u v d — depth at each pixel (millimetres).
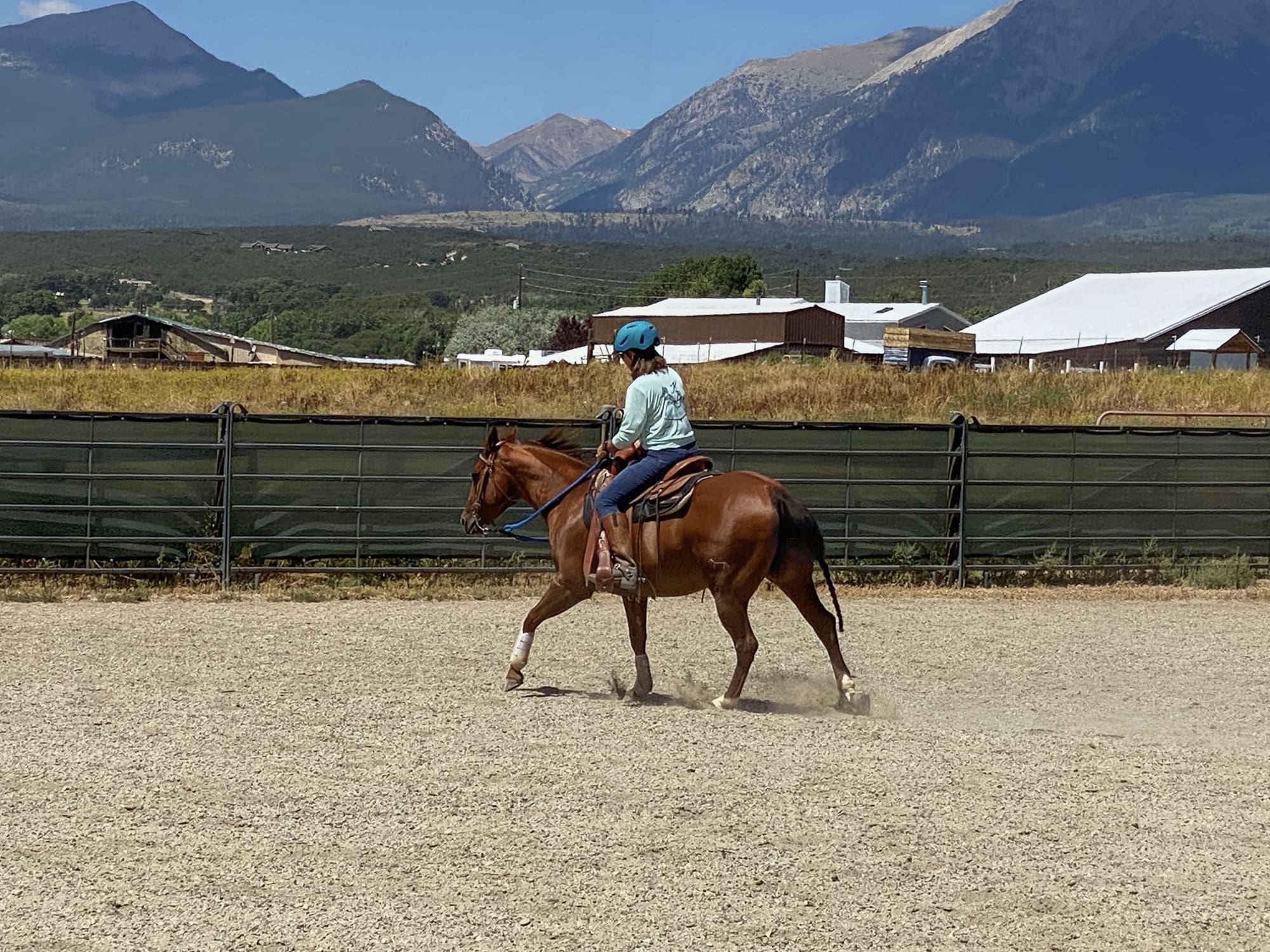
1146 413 20453
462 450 16344
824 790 7887
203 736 8914
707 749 8758
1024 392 30969
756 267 141250
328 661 11719
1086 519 17844
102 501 15773
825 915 6082
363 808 7398
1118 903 6316
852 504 17219
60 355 74375
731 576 9789
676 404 10047
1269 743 9523
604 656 12242
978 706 10617
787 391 29969
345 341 125125
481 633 13328
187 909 6020
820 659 12398
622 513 9969
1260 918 6188
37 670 11125
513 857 6688
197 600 15172
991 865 6742
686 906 6129
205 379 33438
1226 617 15398
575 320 86562
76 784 7773
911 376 32031
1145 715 10414
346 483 16172
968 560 17531
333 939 5730
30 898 6113
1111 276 85625
